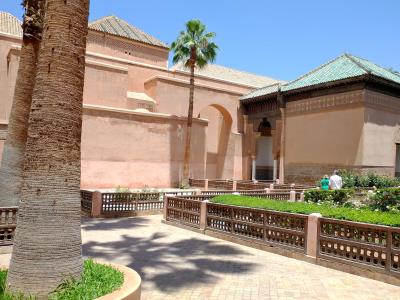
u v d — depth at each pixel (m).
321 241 6.79
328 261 6.60
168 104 27.77
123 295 3.59
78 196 4.16
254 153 30.17
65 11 4.13
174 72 30.39
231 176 30.42
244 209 8.41
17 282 3.78
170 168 24.03
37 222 3.85
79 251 4.11
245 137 31.11
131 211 12.45
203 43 24.98
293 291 5.32
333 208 7.87
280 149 26.16
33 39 8.71
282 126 25.88
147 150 23.03
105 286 3.83
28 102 8.61
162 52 31.16
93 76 24.67
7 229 7.32
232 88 33.12
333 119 22.45
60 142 4.01
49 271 3.80
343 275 6.13
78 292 3.67
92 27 27.91
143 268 6.39
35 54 8.75
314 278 5.95
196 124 25.80
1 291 3.75
